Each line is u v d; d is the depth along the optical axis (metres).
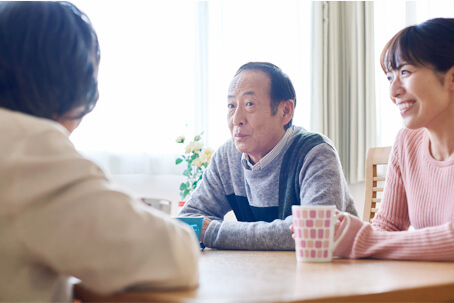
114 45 3.42
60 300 0.70
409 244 1.00
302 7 3.95
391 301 0.64
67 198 0.60
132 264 0.61
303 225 0.98
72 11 0.78
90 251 0.60
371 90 3.87
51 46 0.73
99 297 0.67
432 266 0.90
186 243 0.66
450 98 1.21
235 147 1.71
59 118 0.77
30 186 0.60
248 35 3.81
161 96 3.52
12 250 0.61
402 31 1.22
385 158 1.88
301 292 0.62
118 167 3.38
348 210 1.61
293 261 1.00
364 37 3.97
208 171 1.77
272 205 1.62
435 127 1.27
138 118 3.45
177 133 3.55
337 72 3.99
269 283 0.70
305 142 1.56
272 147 1.59
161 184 3.47
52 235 0.60
